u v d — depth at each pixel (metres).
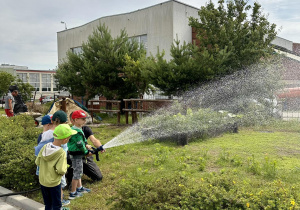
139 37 20.78
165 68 12.76
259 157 6.50
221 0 14.02
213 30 13.55
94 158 6.84
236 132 10.05
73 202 4.44
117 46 16.56
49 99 37.81
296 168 5.45
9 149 5.81
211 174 5.15
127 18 21.28
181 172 5.39
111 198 4.36
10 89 11.83
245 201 3.29
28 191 4.94
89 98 17.11
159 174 5.46
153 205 3.55
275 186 3.79
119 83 16.22
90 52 16.42
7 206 4.61
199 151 7.07
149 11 19.77
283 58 15.40
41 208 4.32
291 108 16.30
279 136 9.10
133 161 6.49
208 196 3.47
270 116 12.70
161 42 19.22
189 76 12.47
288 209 3.08
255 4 13.77
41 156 3.67
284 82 14.21
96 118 14.33
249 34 13.50
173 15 18.47
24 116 9.90
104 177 5.51
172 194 3.69
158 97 17.17
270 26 13.93
